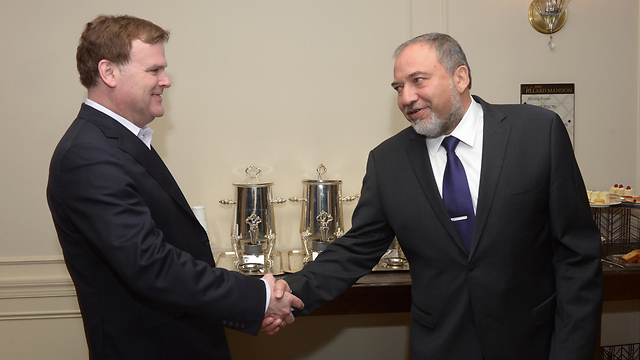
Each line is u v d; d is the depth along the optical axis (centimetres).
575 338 107
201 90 201
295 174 207
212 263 128
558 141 113
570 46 208
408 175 124
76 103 197
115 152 105
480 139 119
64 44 195
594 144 212
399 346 218
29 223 199
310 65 204
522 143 114
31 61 194
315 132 206
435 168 123
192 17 199
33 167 197
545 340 114
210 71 201
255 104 204
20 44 193
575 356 106
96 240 100
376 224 134
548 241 118
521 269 111
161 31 117
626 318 221
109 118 110
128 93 111
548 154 112
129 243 99
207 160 203
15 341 202
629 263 172
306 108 205
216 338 123
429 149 125
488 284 110
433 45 114
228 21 200
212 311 108
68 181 102
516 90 208
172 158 201
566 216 112
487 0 205
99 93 112
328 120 206
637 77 211
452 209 116
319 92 205
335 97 206
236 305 111
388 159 130
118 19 112
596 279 111
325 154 207
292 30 203
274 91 204
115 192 100
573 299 110
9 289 199
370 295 161
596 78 210
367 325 218
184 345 116
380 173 130
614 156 213
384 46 205
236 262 180
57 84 196
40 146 197
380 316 217
